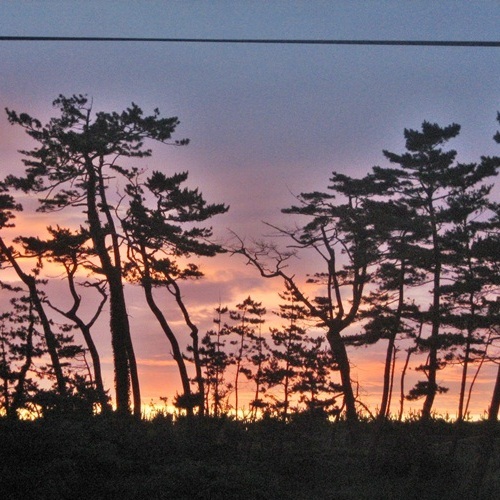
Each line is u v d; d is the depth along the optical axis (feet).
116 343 578.25
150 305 577.84
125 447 356.18
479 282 443.73
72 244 566.77
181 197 568.82
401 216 504.02
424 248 493.36
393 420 534.37
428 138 498.69
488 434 418.31
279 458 388.78
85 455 321.11
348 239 594.24
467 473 436.76
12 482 283.59
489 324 447.83
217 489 326.44
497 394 424.46
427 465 423.64
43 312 536.01
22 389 455.63
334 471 410.11
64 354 549.54
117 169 585.22
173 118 581.94
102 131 568.82
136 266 584.40
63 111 582.35
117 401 567.59
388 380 523.29
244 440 403.95
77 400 375.45
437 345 461.37
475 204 472.03
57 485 291.58
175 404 496.64
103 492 306.76
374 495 374.84
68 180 579.48
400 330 524.11
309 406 451.53
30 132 570.46
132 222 568.00
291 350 566.36
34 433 319.06
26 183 564.71
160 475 331.36
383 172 515.50
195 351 583.58
